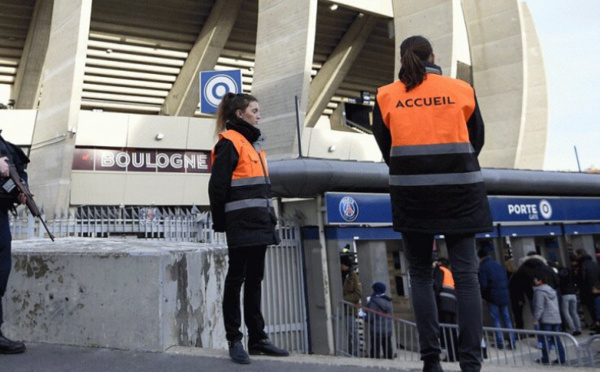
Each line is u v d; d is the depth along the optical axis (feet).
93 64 67.21
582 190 45.68
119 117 59.36
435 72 8.43
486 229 7.75
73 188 57.77
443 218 7.79
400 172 8.09
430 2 67.00
